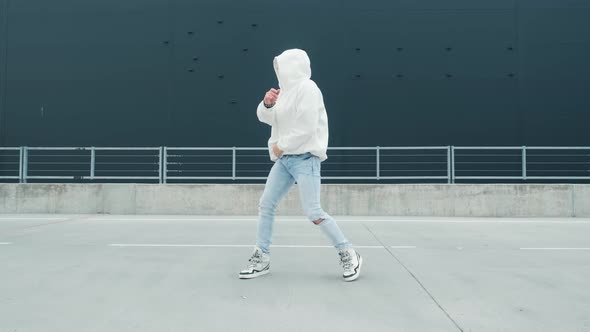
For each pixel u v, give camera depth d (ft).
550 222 28.30
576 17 39.60
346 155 39.32
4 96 40.73
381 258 15.87
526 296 10.84
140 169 39.83
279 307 9.91
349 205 32.63
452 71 39.68
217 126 40.14
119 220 28.91
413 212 32.48
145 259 15.52
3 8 41.32
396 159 39.27
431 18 39.99
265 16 40.50
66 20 41.04
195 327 8.68
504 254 16.76
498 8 39.81
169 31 40.75
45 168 40.06
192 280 12.38
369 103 39.73
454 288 11.57
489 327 8.69
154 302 10.30
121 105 40.42
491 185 32.24
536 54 39.47
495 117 39.27
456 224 27.07
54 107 40.52
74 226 25.45
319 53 40.09
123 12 41.04
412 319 9.14
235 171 37.09
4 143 40.42
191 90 40.34
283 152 11.98
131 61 40.68
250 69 40.34
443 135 39.37
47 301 10.38
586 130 38.93
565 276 12.98
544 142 38.93
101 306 10.02
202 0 40.78
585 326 8.76
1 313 9.53
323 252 17.07
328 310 9.71
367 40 40.04
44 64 40.83
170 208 33.40
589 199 31.86
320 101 12.24
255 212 33.06
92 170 35.14
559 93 39.24
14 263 14.73
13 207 33.68
